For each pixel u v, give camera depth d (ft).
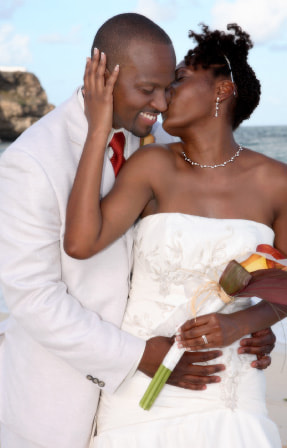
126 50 7.20
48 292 7.21
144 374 7.52
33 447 7.75
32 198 7.20
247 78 7.67
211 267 7.30
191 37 7.64
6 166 7.40
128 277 7.98
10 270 7.23
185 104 7.54
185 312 7.33
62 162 7.47
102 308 7.73
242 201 7.59
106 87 7.15
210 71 7.58
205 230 7.35
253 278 7.13
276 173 7.73
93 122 7.25
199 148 7.67
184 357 7.27
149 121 7.63
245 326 7.28
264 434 7.27
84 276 7.66
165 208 7.66
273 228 7.93
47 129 7.60
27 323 7.27
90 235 7.17
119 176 7.79
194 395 7.36
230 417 7.25
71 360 7.29
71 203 7.24
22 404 7.72
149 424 7.32
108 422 7.65
